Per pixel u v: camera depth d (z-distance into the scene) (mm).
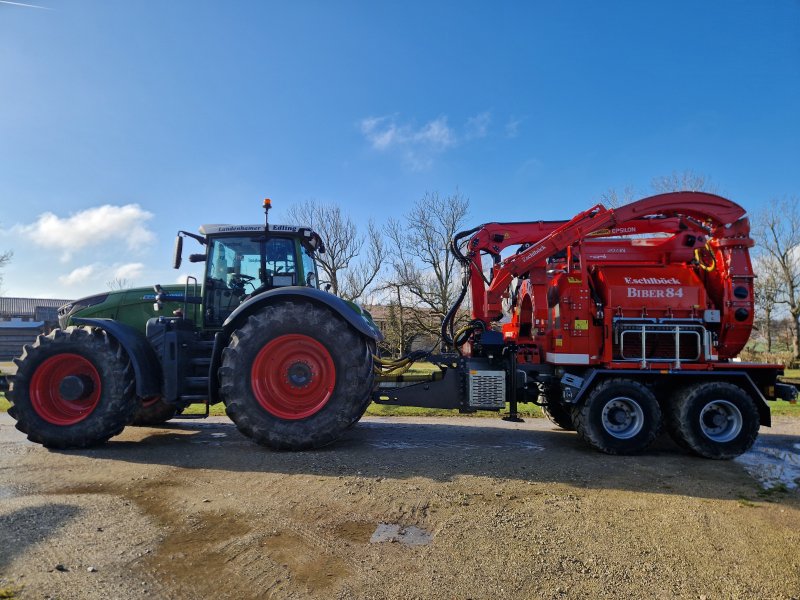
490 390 6219
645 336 5949
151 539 3111
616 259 6348
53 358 5531
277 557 2914
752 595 2596
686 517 3631
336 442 5965
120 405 5473
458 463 4969
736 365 5879
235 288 6461
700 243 6102
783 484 4574
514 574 2766
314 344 5465
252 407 5297
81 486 4148
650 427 5684
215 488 4102
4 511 3523
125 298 6871
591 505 3861
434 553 2996
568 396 5852
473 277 7074
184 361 5707
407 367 6324
